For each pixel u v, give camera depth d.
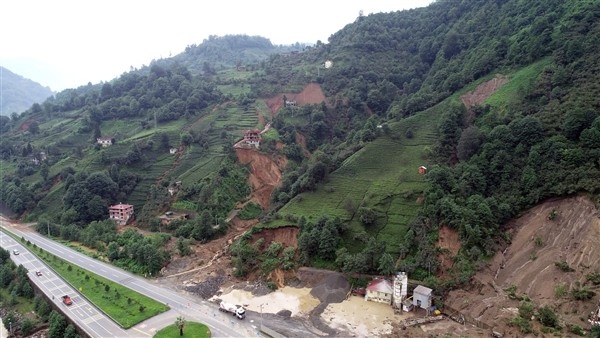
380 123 153.88
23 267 108.06
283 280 101.94
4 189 169.88
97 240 131.00
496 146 108.31
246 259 107.75
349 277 98.44
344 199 119.00
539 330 72.75
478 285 87.00
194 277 106.56
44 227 144.75
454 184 105.56
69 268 110.94
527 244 91.75
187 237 129.75
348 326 82.81
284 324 83.88
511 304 80.62
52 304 92.88
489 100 131.75
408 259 97.81
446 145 123.50
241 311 86.00
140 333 80.12
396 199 113.19
